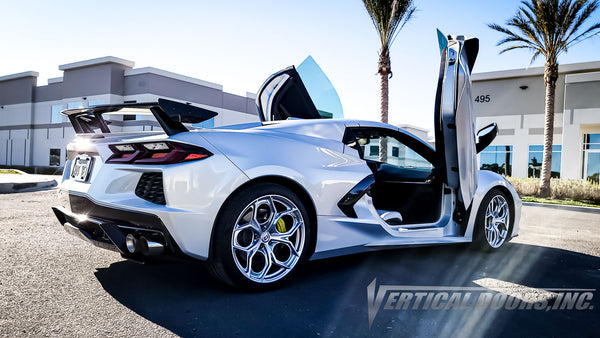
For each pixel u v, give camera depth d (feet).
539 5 43.47
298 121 8.90
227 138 7.23
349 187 8.47
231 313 6.28
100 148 7.49
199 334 5.53
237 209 6.89
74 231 8.00
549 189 43.70
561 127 59.88
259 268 7.78
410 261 9.98
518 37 47.60
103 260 9.18
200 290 7.30
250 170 7.07
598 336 5.81
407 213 11.00
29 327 5.57
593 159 57.00
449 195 10.34
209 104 80.79
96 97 73.36
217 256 6.79
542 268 9.73
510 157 63.72
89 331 5.52
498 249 11.53
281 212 7.43
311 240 7.97
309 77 14.44
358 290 7.57
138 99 71.36
